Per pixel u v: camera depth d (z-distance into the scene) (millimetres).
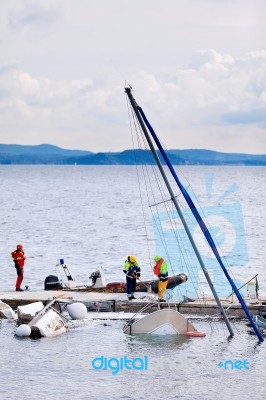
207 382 27922
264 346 32969
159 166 34219
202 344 33156
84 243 82812
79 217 122375
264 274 57719
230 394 26656
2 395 26234
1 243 82875
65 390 26844
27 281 55500
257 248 75688
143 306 38844
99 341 33469
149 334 34594
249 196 188250
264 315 37969
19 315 36688
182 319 34812
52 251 75062
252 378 28469
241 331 35625
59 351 31844
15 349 31969
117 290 42438
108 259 68875
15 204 155500
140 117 33969
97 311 39000
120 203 162250
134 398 26078
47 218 119625
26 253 73062
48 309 36500
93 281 43375
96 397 26172
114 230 98750
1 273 59375
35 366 29609
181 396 26359
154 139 34094
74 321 37125
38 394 26391
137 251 74812
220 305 34844
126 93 33938
